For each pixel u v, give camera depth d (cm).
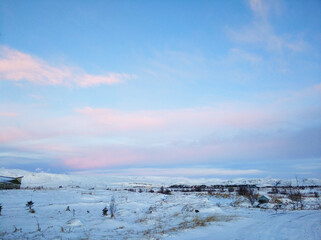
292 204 3856
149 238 1310
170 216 2383
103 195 4681
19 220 1950
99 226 1828
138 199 4438
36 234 1445
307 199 4700
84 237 1369
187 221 1981
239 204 3919
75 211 2677
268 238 1260
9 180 5678
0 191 4188
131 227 1808
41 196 3931
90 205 3234
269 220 1995
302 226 1625
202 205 3133
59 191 4831
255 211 2853
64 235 1434
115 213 2616
